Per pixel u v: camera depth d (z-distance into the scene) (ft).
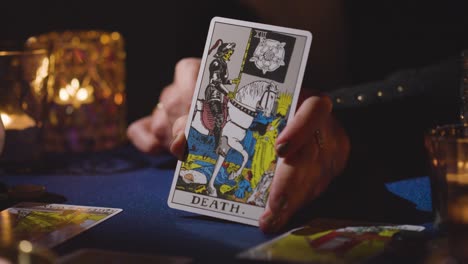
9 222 2.90
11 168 4.17
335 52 7.33
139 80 7.13
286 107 2.91
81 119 4.87
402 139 4.01
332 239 2.54
